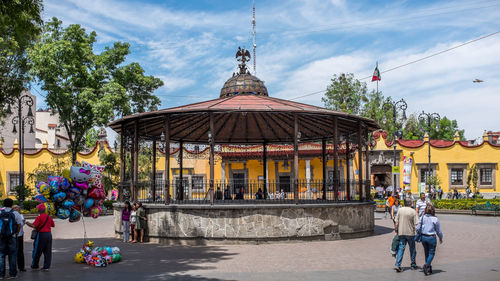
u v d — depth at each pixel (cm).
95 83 3838
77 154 4212
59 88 3662
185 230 1716
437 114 3884
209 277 1053
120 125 2161
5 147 5250
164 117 1980
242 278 1037
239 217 1695
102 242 1784
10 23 1470
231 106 1820
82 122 3897
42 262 1312
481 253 1408
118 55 4038
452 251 1454
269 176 4428
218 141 2809
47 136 6012
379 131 4722
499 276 1033
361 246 1595
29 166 4206
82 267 1218
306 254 1415
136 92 4209
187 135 2605
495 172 4688
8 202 1108
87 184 1391
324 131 2484
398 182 4634
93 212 1405
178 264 1251
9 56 2520
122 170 2083
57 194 1305
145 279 1040
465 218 2958
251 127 2484
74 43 3728
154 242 1772
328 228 1770
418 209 1661
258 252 1471
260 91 2208
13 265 1087
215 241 1692
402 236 1118
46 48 3572
